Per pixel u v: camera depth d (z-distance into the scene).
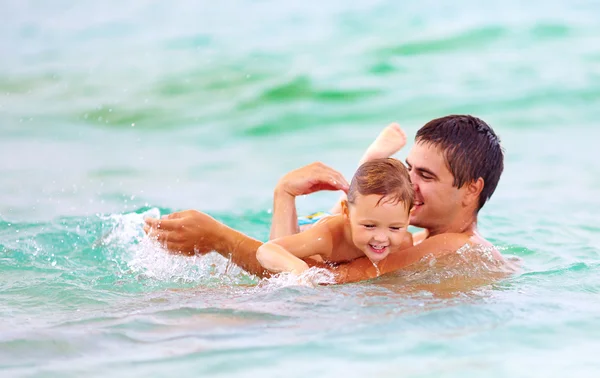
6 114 48.44
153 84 53.47
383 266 17.72
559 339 13.19
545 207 28.67
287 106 47.91
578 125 42.69
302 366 12.02
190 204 30.80
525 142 40.09
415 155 18.22
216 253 19.06
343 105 47.53
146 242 18.89
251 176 35.72
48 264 19.88
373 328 13.61
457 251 17.97
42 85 54.94
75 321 14.42
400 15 64.69
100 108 49.31
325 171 20.03
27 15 75.25
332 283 17.22
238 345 12.95
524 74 50.66
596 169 34.97
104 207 30.08
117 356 12.62
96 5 77.81
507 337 13.23
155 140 43.34
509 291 16.12
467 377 11.61
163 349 12.87
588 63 51.69
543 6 63.81
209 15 70.69
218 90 51.59
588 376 11.59
